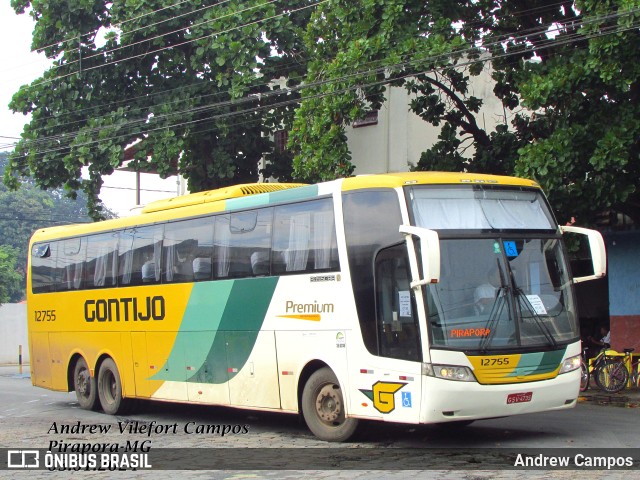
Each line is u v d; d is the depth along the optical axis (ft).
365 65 55.36
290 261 39.73
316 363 38.45
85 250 55.93
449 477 28.86
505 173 62.08
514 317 34.45
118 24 72.43
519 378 33.96
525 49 56.65
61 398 66.74
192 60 71.87
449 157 63.41
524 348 34.22
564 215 52.80
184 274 46.70
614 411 49.26
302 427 44.80
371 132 79.46
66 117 74.84
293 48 72.02
